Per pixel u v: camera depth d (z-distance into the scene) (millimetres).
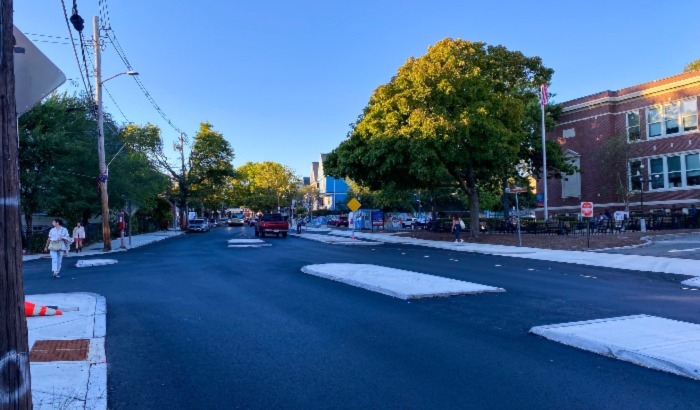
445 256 20781
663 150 35188
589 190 39562
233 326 8016
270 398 4898
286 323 8148
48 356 6367
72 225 31359
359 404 4703
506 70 30266
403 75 28141
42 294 11539
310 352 6453
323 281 12961
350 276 12906
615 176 36906
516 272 14852
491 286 11523
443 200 61000
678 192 34438
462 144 26922
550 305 9359
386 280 12055
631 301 9781
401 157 26953
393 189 32094
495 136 26031
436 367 5754
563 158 35594
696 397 4730
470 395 4871
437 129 25188
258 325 8047
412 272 13797
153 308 9672
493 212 72000
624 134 36594
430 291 10352
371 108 29953
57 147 25078
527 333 7246
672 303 9547
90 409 4609
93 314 9039
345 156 29797
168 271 15984
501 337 7039
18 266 3002
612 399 4715
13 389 2922
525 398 4770
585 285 12062
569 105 41219
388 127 27641
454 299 10031
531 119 32844
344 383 5277
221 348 6727
